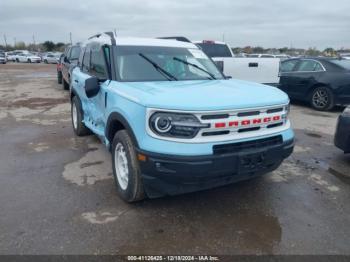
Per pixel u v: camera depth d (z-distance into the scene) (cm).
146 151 324
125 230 330
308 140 652
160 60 471
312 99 981
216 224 343
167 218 353
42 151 572
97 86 448
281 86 1063
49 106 1045
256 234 326
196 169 312
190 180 321
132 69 446
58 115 896
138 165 350
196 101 320
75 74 640
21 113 924
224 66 891
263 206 381
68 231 328
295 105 1060
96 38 564
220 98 333
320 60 972
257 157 337
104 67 473
